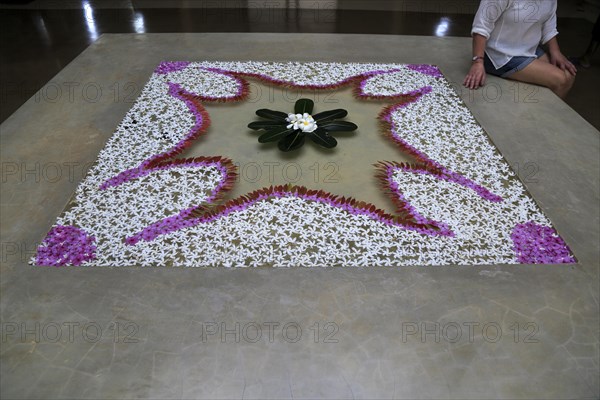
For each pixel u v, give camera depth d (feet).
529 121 8.02
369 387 3.88
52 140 7.23
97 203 5.99
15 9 14.80
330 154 7.06
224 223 5.69
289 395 3.81
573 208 6.02
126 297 4.64
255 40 11.22
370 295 4.70
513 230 5.65
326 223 5.73
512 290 4.81
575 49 12.68
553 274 5.03
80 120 7.80
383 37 11.53
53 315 4.44
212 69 9.64
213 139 7.38
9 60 11.30
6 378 3.90
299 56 10.41
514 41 9.04
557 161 6.97
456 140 7.48
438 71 9.81
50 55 11.55
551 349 4.21
